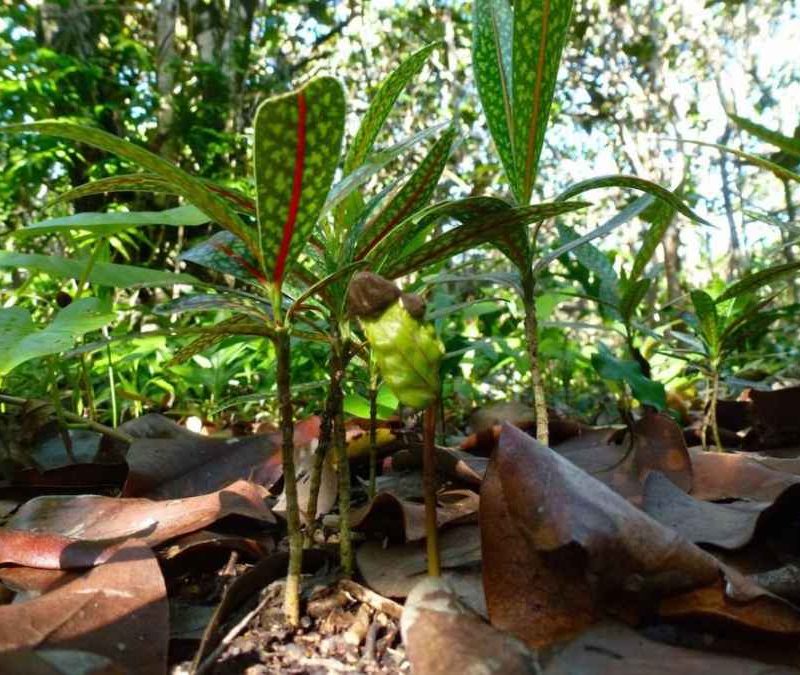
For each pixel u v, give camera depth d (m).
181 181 0.26
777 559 0.32
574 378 1.21
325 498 0.44
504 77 0.39
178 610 0.31
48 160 1.74
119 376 0.83
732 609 0.25
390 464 0.54
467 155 2.74
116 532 0.35
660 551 0.26
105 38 2.23
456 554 0.32
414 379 0.27
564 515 0.26
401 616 0.26
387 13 3.12
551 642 0.24
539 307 0.95
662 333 0.72
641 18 2.80
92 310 0.40
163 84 2.16
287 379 0.29
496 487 0.27
